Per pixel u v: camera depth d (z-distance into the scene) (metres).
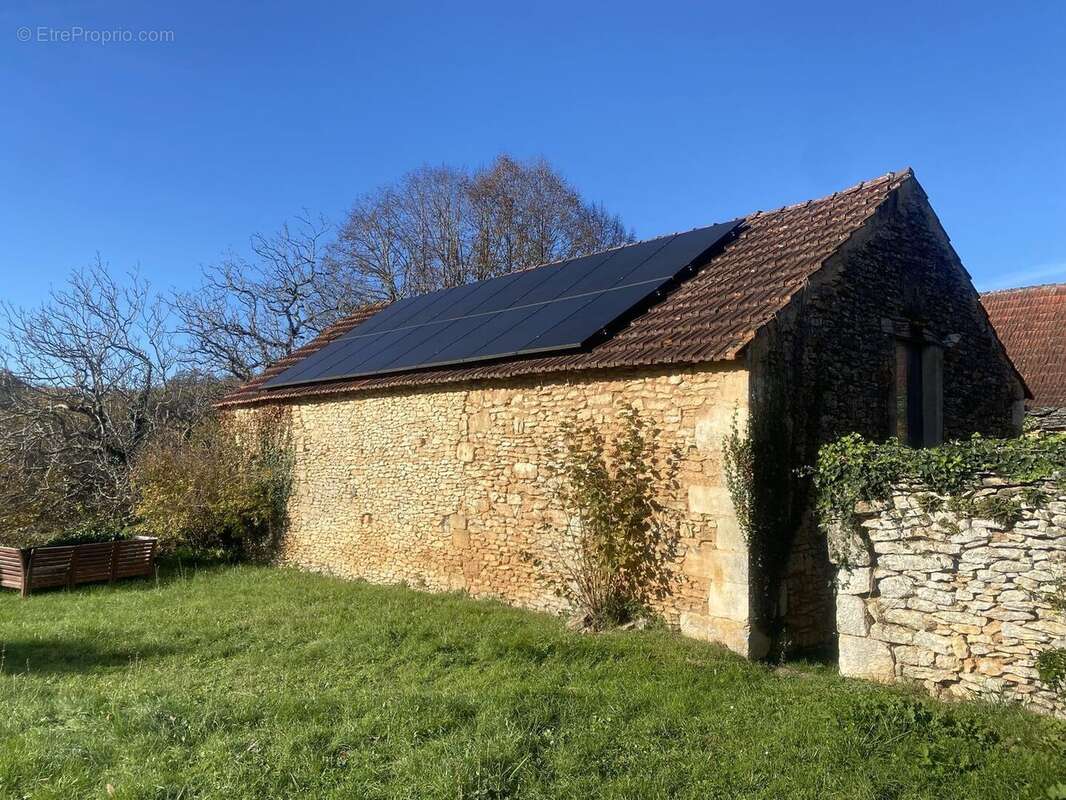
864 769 4.23
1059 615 4.95
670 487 7.68
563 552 8.77
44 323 17.34
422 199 28.89
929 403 9.49
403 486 11.19
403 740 4.66
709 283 9.16
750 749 4.56
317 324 25.05
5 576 11.24
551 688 5.69
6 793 4.15
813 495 7.62
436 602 9.47
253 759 4.45
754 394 7.07
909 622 5.70
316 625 8.36
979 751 4.40
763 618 6.97
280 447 13.81
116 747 4.73
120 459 17.38
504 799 3.98
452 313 12.88
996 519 5.26
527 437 9.30
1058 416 10.13
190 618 8.94
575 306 10.16
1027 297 17.75
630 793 4.04
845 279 8.38
